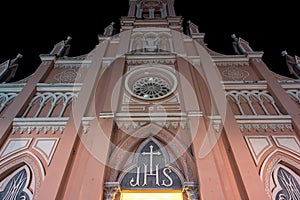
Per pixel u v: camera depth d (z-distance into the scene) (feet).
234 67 36.14
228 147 22.93
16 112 26.53
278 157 22.39
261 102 28.99
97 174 19.69
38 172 21.06
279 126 25.27
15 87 31.58
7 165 21.66
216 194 18.22
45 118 25.81
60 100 29.55
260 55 37.32
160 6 59.21
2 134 23.57
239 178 19.97
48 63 36.22
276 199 19.40
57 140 23.72
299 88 31.35
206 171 19.90
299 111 26.61
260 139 23.99
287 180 20.86
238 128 24.34
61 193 18.85
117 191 19.53
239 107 28.17
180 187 20.24
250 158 21.17
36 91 30.81
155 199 25.81
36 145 23.21
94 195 18.08
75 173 20.52
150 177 21.11
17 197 19.61
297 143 23.61
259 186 18.90
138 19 48.29
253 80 33.09
